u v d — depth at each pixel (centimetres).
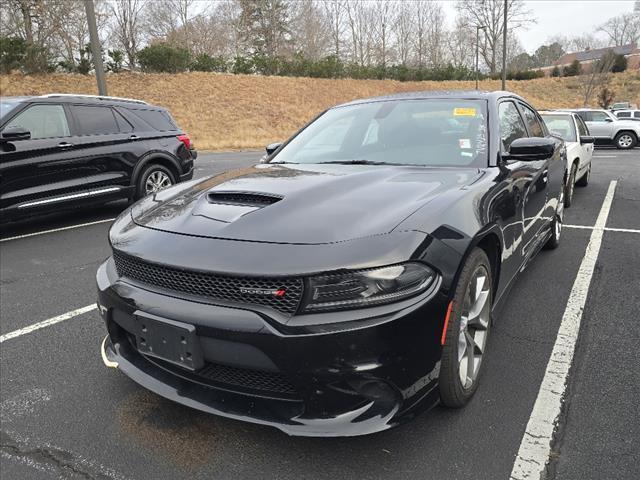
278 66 3769
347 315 185
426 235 204
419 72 4728
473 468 207
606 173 1169
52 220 734
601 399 253
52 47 2928
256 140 2458
